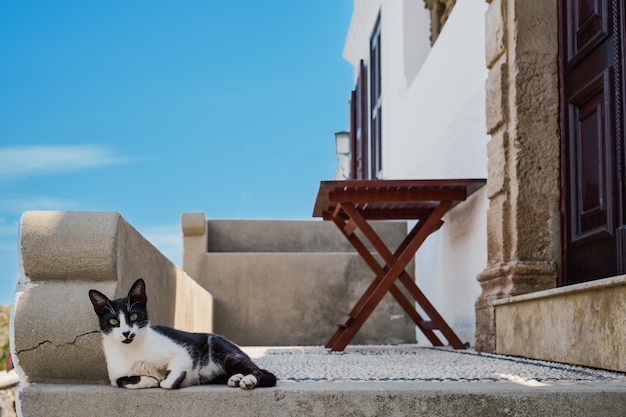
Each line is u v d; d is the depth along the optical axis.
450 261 7.30
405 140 9.55
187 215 9.51
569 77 5.14
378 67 11.57
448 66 7.35
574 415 2.97
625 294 3.47
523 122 5.23
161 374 3.12
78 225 3.30
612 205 4.48
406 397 2.96
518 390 3.00
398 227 9.98
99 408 2.96
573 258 5.05
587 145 4.88
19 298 3.25
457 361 4.78
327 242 10.17
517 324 4.90
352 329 6.48
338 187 6.07
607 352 3.66
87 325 3.21
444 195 6.25
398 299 7.03
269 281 9.51
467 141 6.69
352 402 2.96
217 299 9.45
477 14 6.35
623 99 4.36
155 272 4.34
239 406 2.93
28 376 3.25
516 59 5.27
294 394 2.95
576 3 5.05
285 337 9.43
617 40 4.43
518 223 5.18
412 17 9.56
